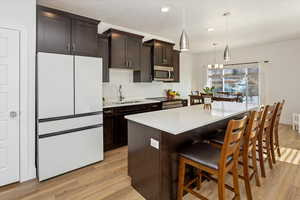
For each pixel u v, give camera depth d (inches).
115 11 117.6
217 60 251.0
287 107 196.1
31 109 87.7
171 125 64.9
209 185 81.7
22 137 85.9
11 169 84.0
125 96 163.9
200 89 269.4
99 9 115.2
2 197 74.1
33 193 76.8
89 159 103.4
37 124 86.5
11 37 81.2
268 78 207.5
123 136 135.3
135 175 79.7
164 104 164.6
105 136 124.9
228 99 156.0
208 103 106.5
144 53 160.6
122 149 130.7
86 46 106.0
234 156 61.9
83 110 99.8
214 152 64.5
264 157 111.4
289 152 119.1
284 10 115.2
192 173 78.2
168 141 66.8
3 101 80.7
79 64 97.3
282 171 94.1
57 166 91.0
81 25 104.0
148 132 70.4
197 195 62.2
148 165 71.1
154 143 67.3
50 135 88.3
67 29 98.6
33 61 87.4
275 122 106.7
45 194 76.0
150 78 167.2
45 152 87.1
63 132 92.5
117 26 148.0
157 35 176.9
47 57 85.8
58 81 89.8
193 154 63.2
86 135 101.7
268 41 195.6
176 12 119.0
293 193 75.4
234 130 57.7
